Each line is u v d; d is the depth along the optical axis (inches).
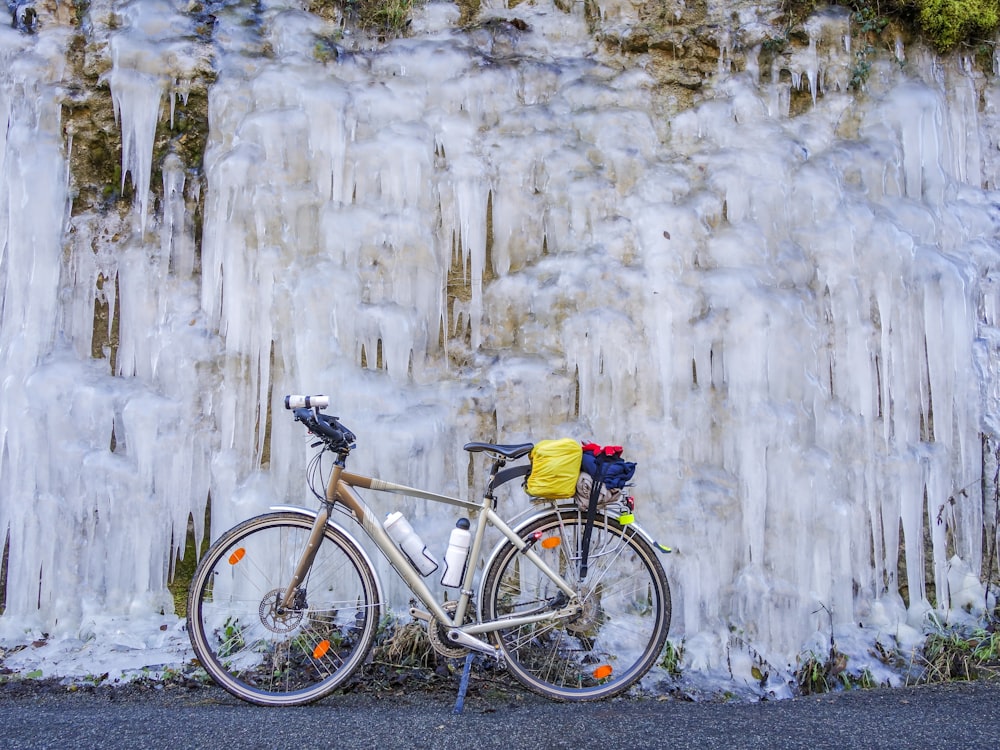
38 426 136.3
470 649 115.5
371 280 143.2
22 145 142.6
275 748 96.8
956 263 151.6
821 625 137.8
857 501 144.5
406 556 120.0
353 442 119.6
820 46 160.4
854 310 147.3
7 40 146.4
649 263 144.9
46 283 141.3
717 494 137.0
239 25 151.6
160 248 144.3
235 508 136.0
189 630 117.2
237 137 143.5
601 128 151.3
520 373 143.3
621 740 100.1
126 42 144.4
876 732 103.3
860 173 154.0
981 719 108.7
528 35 160.2
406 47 154.3
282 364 141.0
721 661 132.0
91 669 126.3
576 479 116.6
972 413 151.0
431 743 98.8
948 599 147.3
